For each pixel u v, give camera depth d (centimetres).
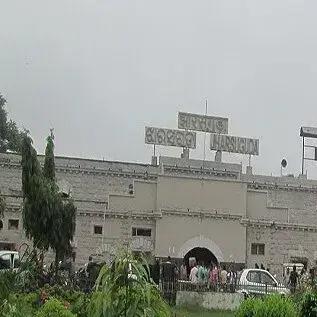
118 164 6525
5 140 7981
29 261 2305
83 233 5400
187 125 6894
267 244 5784
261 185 6794
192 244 5562
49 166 4216
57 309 1276
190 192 5638
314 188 6938
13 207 5238
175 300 3397
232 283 3753
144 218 5528
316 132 7675
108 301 1058
